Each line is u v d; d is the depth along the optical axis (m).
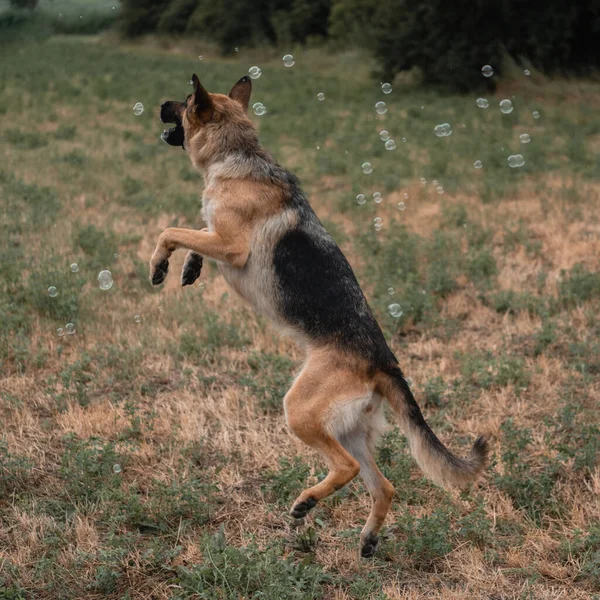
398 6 25.14
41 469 4.84
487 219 10.66
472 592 3.82
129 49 38.50
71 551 4.02
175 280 8.34
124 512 4.35
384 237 9.90
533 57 24.55
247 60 34.38
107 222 10.29
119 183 12.77
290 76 28.22
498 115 19.95
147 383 6.11
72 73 27.41
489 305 7.85
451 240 9.32
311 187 13.23
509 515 4.44
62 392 5.75
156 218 10.82
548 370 6.29
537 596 3.75
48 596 3.72
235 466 4.96
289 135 17.91
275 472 4.82
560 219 10.55
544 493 4.55
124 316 7.22
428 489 4.74
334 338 4.13
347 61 30.45
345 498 4.64
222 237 4.30
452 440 5.34
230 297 7.88
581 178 13.18
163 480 4.67
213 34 38.25
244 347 6.80
